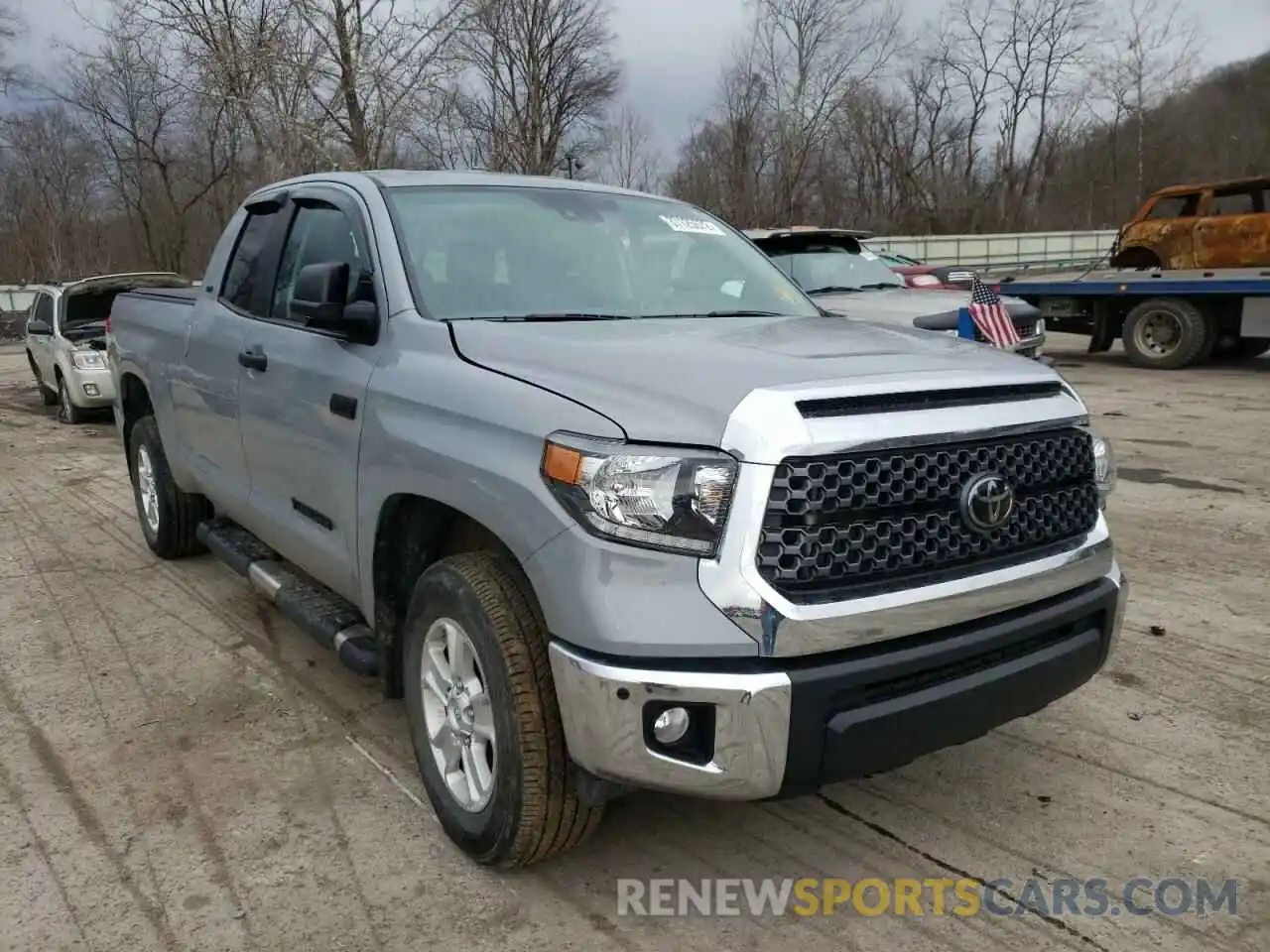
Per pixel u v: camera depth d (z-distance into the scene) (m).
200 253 31.27
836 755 2.49
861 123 42.91
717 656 2.41
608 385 2.69
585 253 3.89
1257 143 49.84
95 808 3.38
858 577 2.51
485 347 3.10
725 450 2.42
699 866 3.07
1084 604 2.95
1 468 9.65
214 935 2.76
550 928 2.79
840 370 2.67
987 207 50.59
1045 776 3.56
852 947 2.72
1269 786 3.46
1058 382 3.00
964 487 2.65
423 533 3.24
